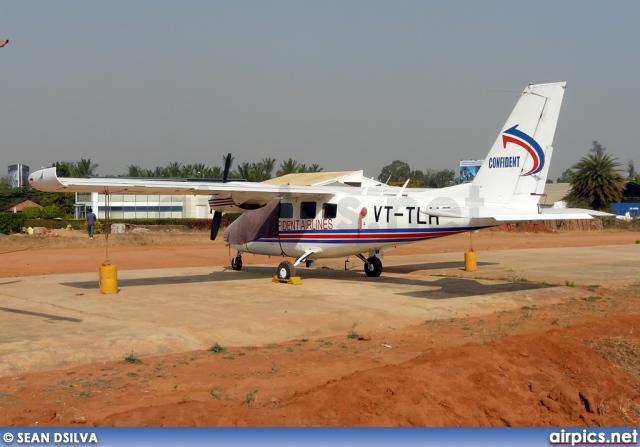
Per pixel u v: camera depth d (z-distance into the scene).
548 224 63.19
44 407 7.98
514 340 11.00
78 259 28.92
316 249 20.89
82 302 15.97
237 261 23.94
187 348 11.56
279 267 19.97
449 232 18.56
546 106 17.12
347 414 7.71
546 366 10.28
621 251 34.47
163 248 35.66
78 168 70.69
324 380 9.31
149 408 7.54
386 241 19.70
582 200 73.19
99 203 57.50
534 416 8.95
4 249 34.12
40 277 21.81
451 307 15.53
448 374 9.18
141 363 10.45
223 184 19.80
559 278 21.91
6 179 142.25
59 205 72.88
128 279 21.00
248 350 11.50
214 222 23.78
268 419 7.39
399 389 8.43
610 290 19.12
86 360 10.53
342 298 16.55
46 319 13.69
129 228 50.22
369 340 12.41
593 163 73.31
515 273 23.31
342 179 58.88
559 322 14.23
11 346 11.03
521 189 17.58
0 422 7.42
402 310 15.02
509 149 17.80
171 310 14.77
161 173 96.56
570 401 9.27
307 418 7.51
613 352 11.26
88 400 8.30
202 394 8.56
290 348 11.68
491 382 9.27
